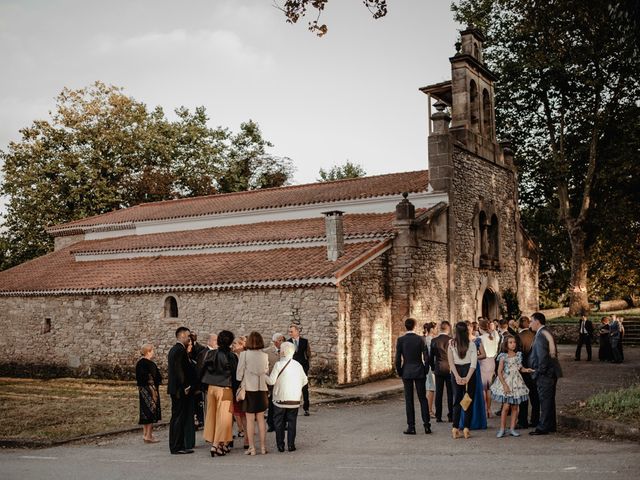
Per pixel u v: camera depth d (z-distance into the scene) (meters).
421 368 11.89
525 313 31.48
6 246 44.34
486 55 36.44
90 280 26.75
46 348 26.88
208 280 22.31
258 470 8.99
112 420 14.20
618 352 24.69
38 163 44.81
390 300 22.53
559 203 36.94
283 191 32.88
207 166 51.84
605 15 15.94
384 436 11.77
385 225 23.58
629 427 10.31
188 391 10.98
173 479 8.51
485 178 28.48
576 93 34.22
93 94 47.16
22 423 13.88
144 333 23.91
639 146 31.84
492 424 12.73
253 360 10.65
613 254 38.69
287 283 20.19
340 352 19.55
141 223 32.97
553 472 7.93
